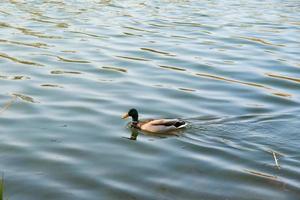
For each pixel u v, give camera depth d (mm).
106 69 27203
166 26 37875
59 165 16859
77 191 15398
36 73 26031
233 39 34594
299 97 24281
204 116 21484
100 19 39469
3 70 26297
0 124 19766
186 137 19359
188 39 34219
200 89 24938
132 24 38125
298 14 44062
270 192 15766
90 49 30859
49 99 22609
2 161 16922
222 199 15320
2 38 32531
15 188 15375
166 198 15250
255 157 17891
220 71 27688
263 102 23422
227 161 17578
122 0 48188
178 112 21938
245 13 43844
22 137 18750
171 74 26875
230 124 20641
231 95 24234
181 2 48188
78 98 22906
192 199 15281
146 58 29469
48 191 15305
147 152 18125
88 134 19375
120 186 15781
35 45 31250
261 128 20312
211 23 39406
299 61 29828
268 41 34344
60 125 20000
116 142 18828
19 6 43188
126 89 24438
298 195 15633
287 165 17391
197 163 17406
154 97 23578
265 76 27125
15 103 21922
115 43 32469
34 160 17094
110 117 21078
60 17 39594
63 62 28062
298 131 20031
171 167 17109
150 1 48250
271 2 49531
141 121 20328
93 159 17422
